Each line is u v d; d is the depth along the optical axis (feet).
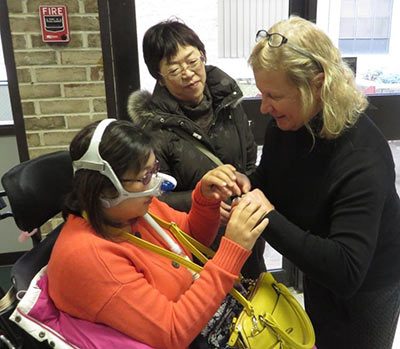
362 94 3.32
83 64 6.67
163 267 3.40
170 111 5.23
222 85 5.50
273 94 3.15
